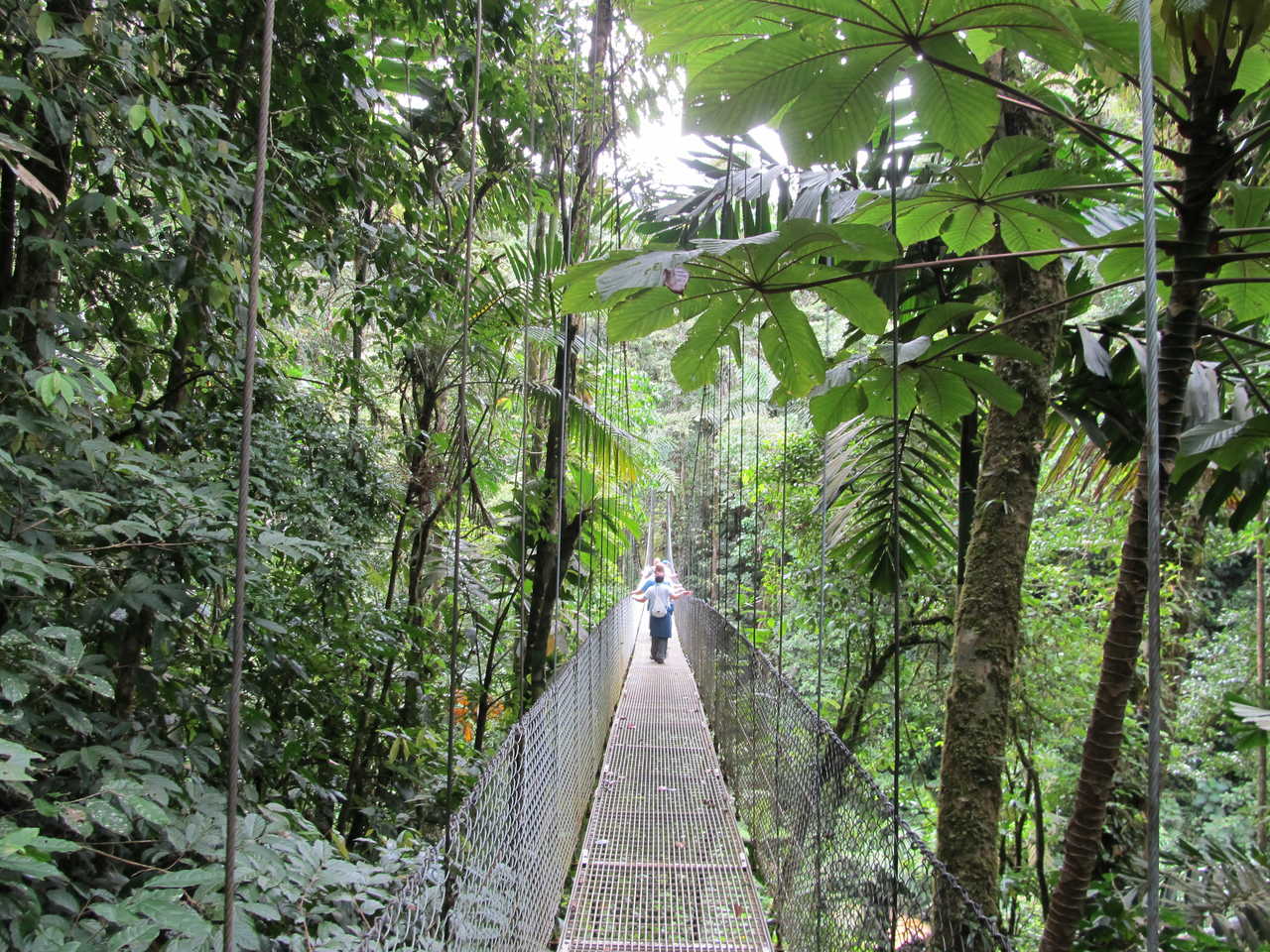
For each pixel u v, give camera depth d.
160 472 1.59
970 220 1.59
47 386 1.22
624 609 6.79
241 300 1.79
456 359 3.23
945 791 2.12
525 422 1.78
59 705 1.25
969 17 1.02
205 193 1.61
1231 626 6.69
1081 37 1.01
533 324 3.20
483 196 3.09
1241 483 1.81
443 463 3.37
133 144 1.54
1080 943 2.35
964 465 2.72
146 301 1.81
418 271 2.45
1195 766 6.53
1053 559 4.77
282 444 2.32
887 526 3.13
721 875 2.81
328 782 2.56
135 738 1.35
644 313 1.47
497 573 4.13
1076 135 2.42
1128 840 3.27
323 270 2.27
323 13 2.11
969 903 1.24
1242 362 2.06
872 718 4.91
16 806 1.29
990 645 2.12
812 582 5.01
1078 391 2.32
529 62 2.66
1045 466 4.48
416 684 3.14
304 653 2.23
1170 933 2.33
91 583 1.54
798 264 1.26
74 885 1.16
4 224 1.46
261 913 1.19
